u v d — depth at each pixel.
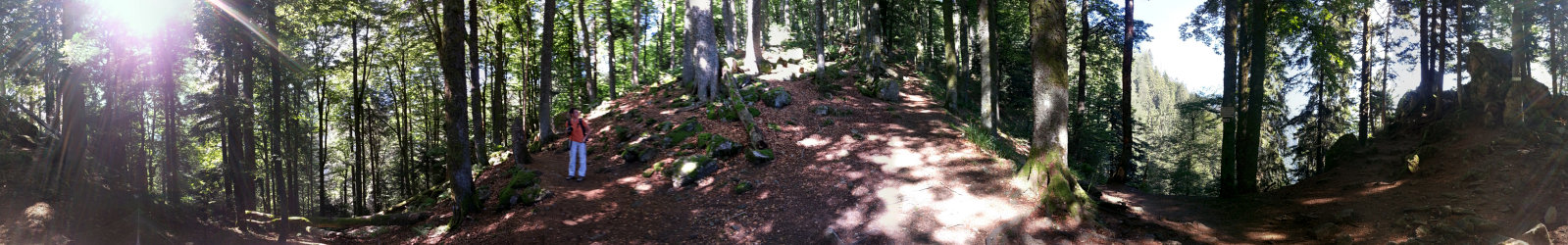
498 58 16.80
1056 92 9.09
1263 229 8.68
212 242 7.61
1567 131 10.99
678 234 8.41
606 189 10.63
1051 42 9.16
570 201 9.77
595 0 23.97
